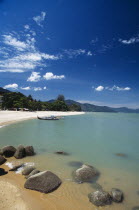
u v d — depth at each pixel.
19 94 102.81
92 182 9.37
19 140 20.47
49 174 8.64
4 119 43.81
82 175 9.77
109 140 23.16
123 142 22.08
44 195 7.53
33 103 107.50
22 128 31.83
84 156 14.80
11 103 92.75
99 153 16.06
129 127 41.34
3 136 22.69
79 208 6.82
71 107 174.62
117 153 16.36
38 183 7.98
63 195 7.68
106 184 9.29
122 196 7.96
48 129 32.19
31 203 6.80
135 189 8.90
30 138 22.03
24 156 13.41
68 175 10.14
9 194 7.32
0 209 6.18
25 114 67.62
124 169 11.94
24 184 8.11
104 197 7.34
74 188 8.45
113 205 7.20
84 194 7.95
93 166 12.34
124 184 9.45
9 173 9.84
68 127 37.06
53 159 13.34
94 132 30.61
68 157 14.20
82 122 52.91
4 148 13.20
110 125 45.88
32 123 42.16
